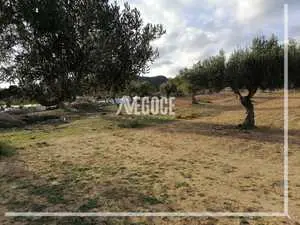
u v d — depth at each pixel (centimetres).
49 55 2734
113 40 2861
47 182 920
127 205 750
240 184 916
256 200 790
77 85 2958
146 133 1983
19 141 1650
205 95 7000
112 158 1238
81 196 808
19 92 2994
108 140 1702
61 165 1113
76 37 2758
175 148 1477
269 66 1884
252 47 1998
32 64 2723
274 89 2002
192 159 1238
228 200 788
